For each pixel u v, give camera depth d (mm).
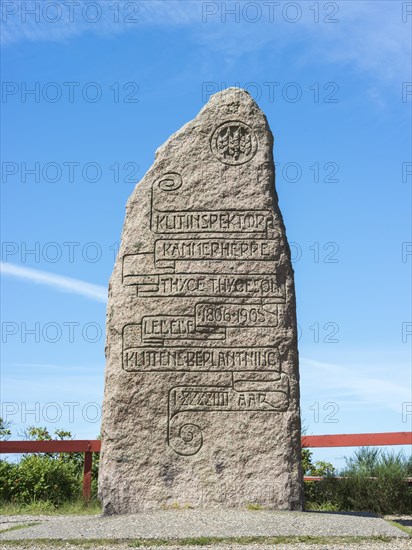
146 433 10945
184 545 8648
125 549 8547
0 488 14023
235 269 11375
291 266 11469
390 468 14328
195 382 11070
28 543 8914
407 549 8328
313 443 14430
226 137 11781
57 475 14297
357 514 10664
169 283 11352
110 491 10812
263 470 10820
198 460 10852
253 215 11539
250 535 8914
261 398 11023
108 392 11125
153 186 11656
